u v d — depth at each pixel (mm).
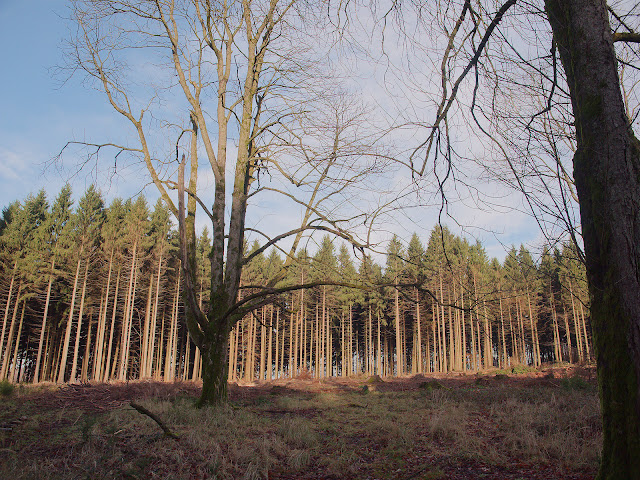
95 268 36531
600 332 3324
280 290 9250
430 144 4719
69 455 5289
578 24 3566
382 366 61156
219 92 11570
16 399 10859
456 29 4273
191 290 9352
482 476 4973
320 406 11398
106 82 10234
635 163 3324
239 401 12477
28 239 35250
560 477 4750
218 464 5188
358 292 48094
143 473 4820
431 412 9602
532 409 8859
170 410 8367
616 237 3203
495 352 49844
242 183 11234
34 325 38438
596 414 7609
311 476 5180
